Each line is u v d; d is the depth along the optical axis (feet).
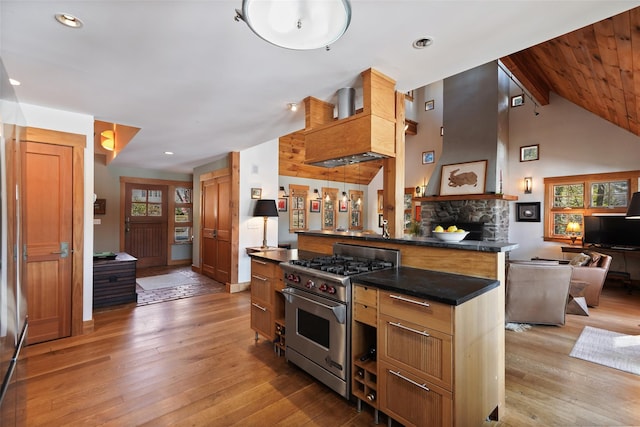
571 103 19.35
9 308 3.98
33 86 8.16
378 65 7.14
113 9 5.00
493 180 19.48
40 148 9.81
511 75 21.09
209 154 17.43
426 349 5.33
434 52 6.54
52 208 10.03
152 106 9.67
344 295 6.63
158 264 24.43
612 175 17.92
